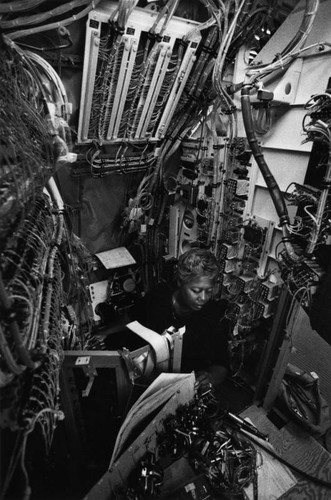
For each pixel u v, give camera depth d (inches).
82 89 104.2
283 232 100.3
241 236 132.6
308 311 99.2
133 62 102.9
